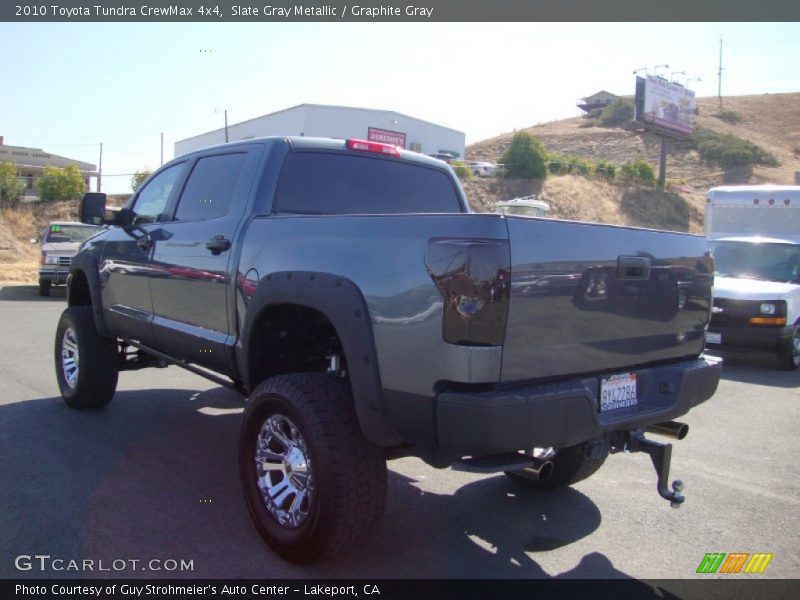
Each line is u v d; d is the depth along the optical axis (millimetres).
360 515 3250
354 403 3262
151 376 7910
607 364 3396
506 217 2916
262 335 3920
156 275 4953
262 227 3959
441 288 2893
